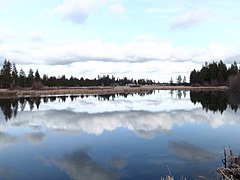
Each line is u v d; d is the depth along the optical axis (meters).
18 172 17.58
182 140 25.83
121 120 38.69
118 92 125.00
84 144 24.92
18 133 30.28
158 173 16.86
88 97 89.44
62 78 166.50
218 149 22.25
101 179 16.05
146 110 50.66
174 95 97.69
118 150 22.58
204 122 36.09
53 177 16.55
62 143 25.44
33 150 23.03
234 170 15.22
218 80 147.00
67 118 41.06
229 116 41.03
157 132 29.86
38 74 143.62
